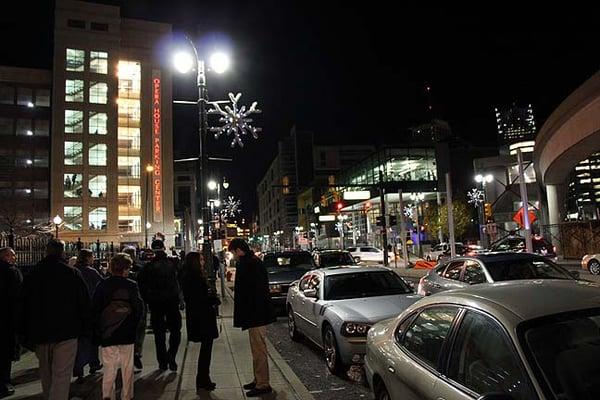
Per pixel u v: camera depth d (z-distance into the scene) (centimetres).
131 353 648
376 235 6506
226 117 1559
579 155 3366
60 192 6369
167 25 7169
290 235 11769
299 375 819
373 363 497
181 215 10069
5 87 6500
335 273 968
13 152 6400
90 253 848
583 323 319
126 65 6925
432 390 367
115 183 6588
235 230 4781
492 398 272
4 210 5494
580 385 285
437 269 1130
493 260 981
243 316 695
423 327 433
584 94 2656
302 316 1023
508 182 6494
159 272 838
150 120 6931
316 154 11512
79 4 6719
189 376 790
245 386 712
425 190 6731
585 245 3328
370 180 7288
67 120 6519
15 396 687
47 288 577
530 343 307
